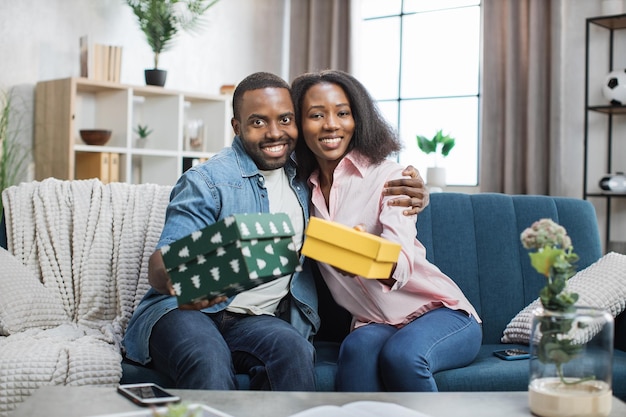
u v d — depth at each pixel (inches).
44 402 52.7
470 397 56.7
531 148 181.5
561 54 179.5
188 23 187.6
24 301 81.6
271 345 71.9
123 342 78.3
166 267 61.9
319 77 82.4
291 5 224.5
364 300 80.9
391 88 219.1
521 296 93.4
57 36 177.5
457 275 93.4
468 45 204.7
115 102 177.0
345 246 62.0
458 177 206.5
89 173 171.8
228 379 68.1
